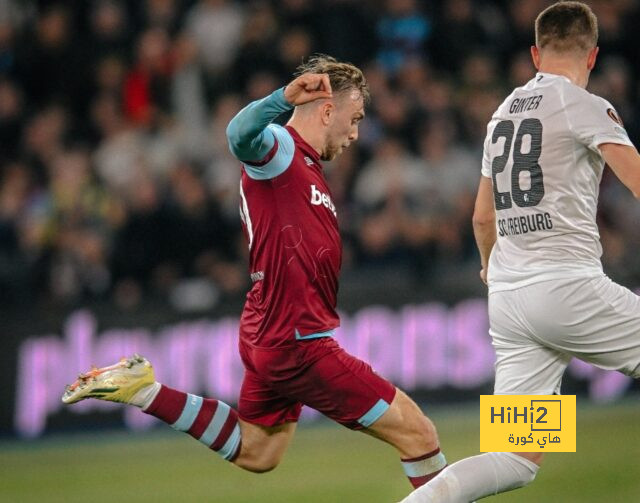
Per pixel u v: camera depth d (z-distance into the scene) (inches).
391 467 1317.7
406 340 1604.3
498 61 2015.3
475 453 1327.5
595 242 755.4
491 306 782.5
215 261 1688.0
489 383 1632.6
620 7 2057.1
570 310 743.7
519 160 757.3
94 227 1684.3
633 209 1852.9
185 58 1871.3
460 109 1907.0
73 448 1439.5
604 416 1555.1
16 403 1476.4
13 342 1475.1
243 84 1877.5
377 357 1592.0
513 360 773.9
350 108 802.8
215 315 1553.9
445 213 1790.1
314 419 1566.2
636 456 1334.9
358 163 1796.3
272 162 761.6
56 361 1494.8
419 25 1996.8
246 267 1689.2
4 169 1742.1
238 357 1562.5
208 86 1873.8
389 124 1846.7
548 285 745.6
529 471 762.8
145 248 1664.6
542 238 751.1
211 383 1547.7
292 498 1190.3
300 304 778.2
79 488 1245.1
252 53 1882.4
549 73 768.9
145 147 1803.6
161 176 1774.1
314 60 829.2
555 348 761.0
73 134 1815.9
